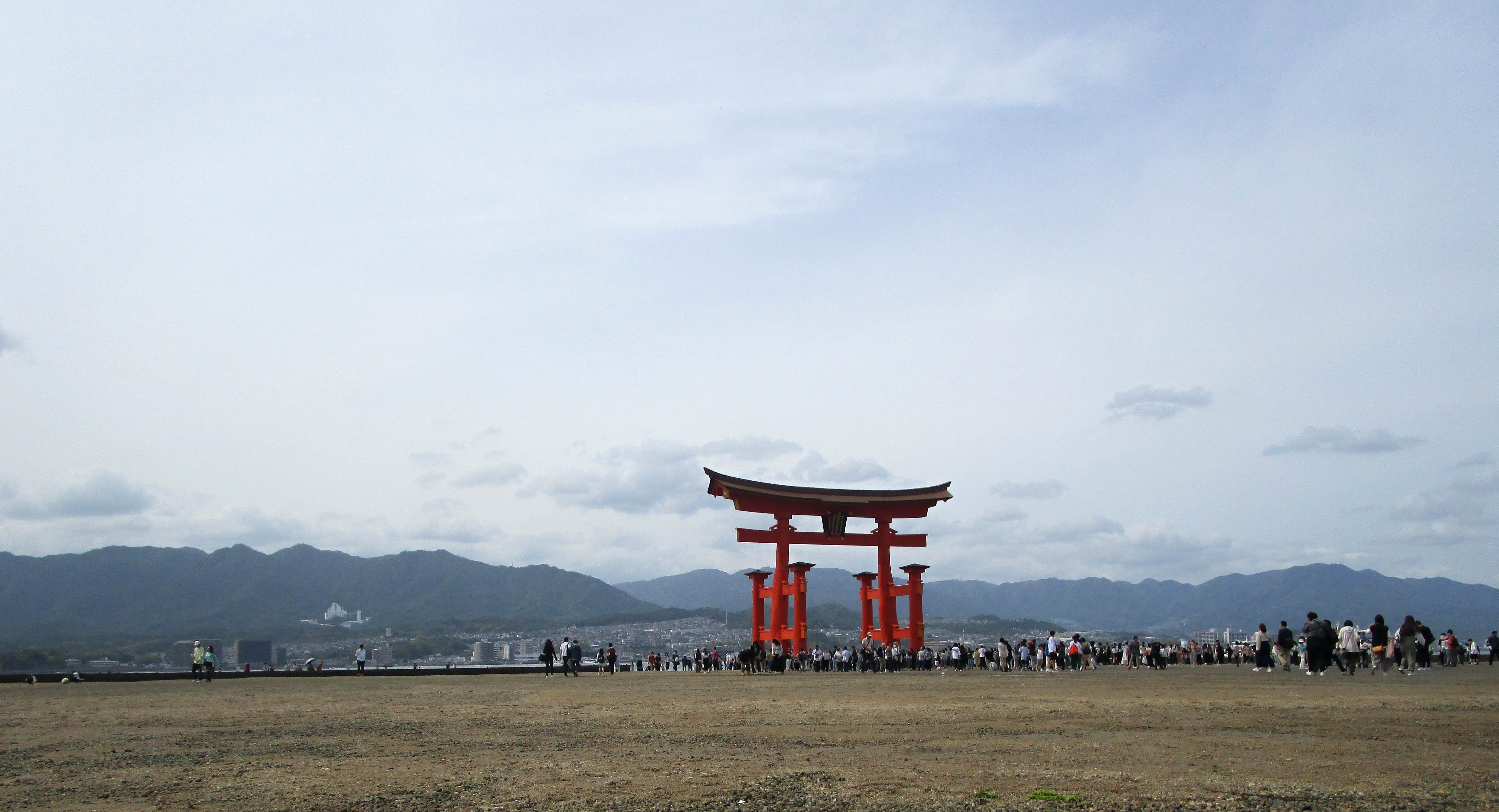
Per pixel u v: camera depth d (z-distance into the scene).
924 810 9.27
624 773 11.78
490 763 13.00
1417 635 39.03
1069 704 22.62
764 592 67.31
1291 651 40.12
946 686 33.19
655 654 69.56
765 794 10.20
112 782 11.60
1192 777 10.93
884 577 66.81
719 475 63.06
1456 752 12.87
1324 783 10.48
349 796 10.38
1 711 24.41
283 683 44.06
